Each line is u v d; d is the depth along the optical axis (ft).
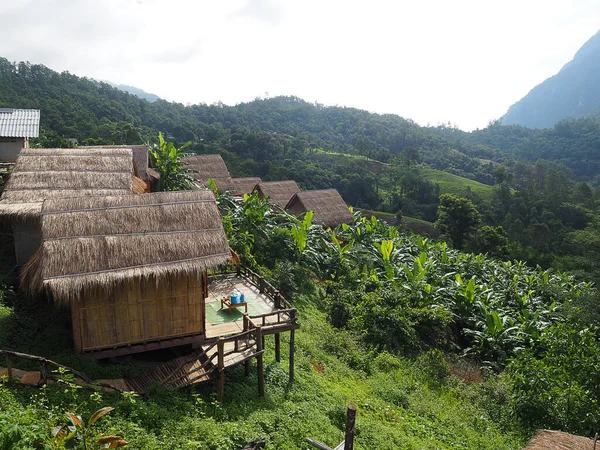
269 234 83.82
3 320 39.45
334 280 86.07
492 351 69.21
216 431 31.55
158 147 107.65
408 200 248.93
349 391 48.39
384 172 305.12
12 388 29.99
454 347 73.87
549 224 210.38
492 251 161.89
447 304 78.69
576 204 233.96
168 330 39.99
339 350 58.59
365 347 62.18
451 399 53.47
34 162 56.34
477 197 256.32
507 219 220.84
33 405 27.76
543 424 47.26
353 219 126.52
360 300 72.59
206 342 41.19
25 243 51.03
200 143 252.21
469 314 78.89
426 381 56.90
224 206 88.94
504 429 48.42
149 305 39.06
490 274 107.76
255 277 53.78
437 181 297.33
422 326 69.87
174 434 30.30
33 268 38.99
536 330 70.49
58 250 35.91
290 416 38.40
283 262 77.41
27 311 43.98
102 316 37.68
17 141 83.92
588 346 48.47
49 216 38.19
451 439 44.04
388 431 41.65
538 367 49.73
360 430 40.27
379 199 253.65
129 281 37.11
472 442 43.98
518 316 82.07
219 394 36.96
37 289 36.83
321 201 126.00
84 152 61.11
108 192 54.29
